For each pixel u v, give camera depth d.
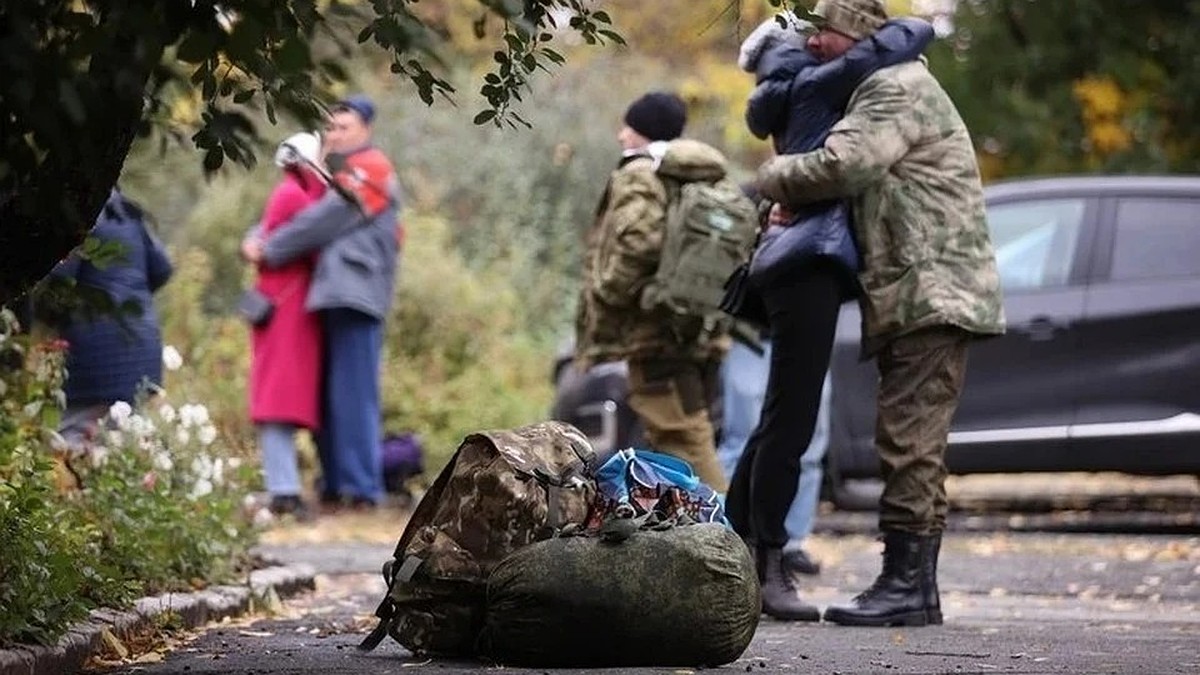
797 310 11.65
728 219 13.75
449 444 24.27
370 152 20.55
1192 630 11.56
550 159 33.88
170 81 6.48
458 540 9.02
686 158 13.75
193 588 11.65
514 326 28.44
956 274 11.58
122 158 6.98
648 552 8.67
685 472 9.35
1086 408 19.45
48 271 7.25
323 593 13.75
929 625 11.67
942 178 11.60
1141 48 29.09
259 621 11.40
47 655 8.23
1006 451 19.56
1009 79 29.30
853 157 11.35
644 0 35.56
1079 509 24.12
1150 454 19.28
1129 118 29.33
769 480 11.77
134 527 11.04
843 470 19.84
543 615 8.64
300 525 20.36
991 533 20.56
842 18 11.66
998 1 29.30
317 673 8.63
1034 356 19.55
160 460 11.95
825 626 11.55
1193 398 19.23
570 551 8.66
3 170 6.51
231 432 21.08
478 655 9.02
